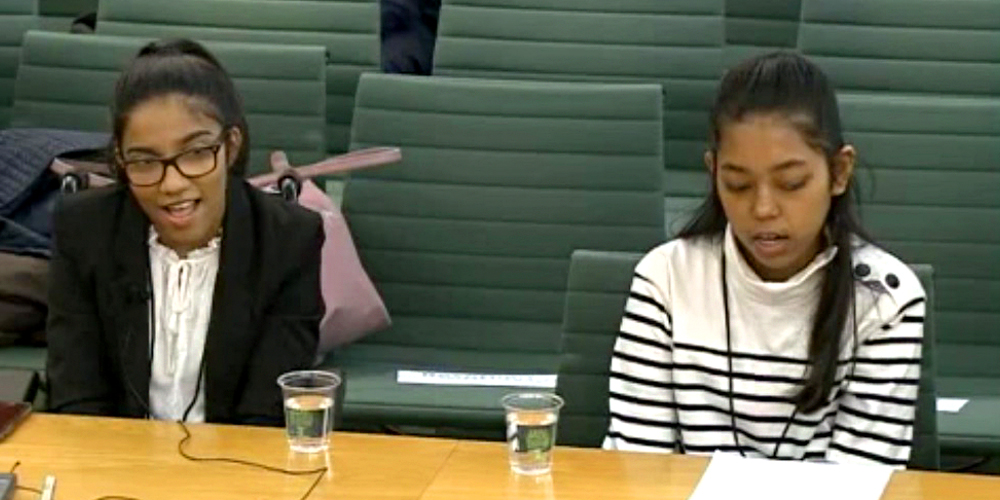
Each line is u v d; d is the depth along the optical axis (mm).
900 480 2041
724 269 2400
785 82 2275
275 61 3732
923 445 2447
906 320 2357
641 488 2008
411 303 3531
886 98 3506
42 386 2771
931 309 2451
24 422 2262
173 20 4008
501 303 3512
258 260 2572
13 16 4133
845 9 3824
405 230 3525
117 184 2625
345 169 3447
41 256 3375
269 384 2574
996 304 3420
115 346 2580
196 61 2549
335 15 3984
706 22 3863
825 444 2373
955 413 3166
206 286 2594
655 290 2438
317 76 3725
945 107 3463
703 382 2402
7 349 3367
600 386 2549
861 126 3467
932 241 3439
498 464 2098
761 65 2307
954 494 1991
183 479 2031
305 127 3719
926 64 3801
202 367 2584
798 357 2361
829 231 2350
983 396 3293
